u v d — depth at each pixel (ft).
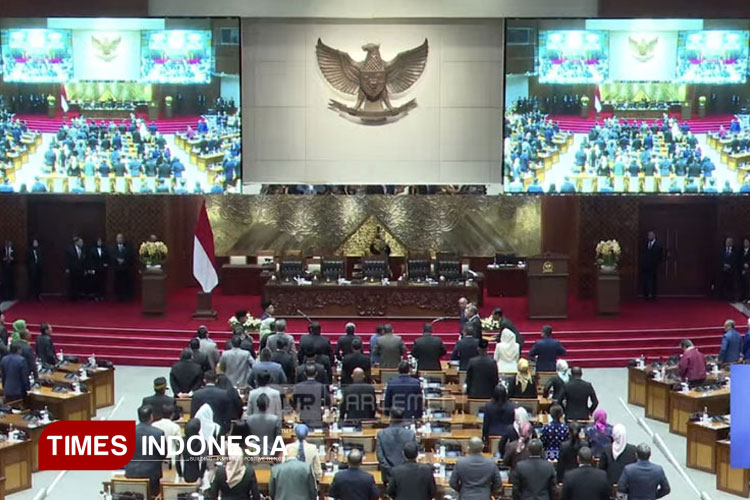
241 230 102.53
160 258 86.43
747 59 80.28
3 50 81.25
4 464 51.55
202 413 44.45
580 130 80.79
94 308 90.74
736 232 96.37
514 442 43.19
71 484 53.57
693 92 80.43
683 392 62.08
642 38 80.28
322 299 84.12
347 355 55.62
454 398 53.31
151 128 81.41
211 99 80.94
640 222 99.14
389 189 82.53
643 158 81.00
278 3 80.69
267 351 53.16
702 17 80.02
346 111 82.02
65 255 96.43
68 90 81.41
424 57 81.71
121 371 76.07
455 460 45.34
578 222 95.76
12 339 65.62
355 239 102.89
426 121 82.17
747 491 52.19
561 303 84.58
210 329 81.00
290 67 81.87
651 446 60.34
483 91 81.87
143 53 80.94
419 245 102.47
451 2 80.59
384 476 42.55
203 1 80.53
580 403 50.70
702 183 81.05
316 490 41.24
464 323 68.85
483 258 102.01
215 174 81.51
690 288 99.60
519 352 61.57
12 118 81.76
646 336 80.94
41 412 56.39
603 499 38.52
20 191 82.17
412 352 59.52
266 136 82.38
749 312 90.27
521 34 80.38
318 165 82.53
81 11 80.94
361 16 80.89
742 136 80.74
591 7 80.12
